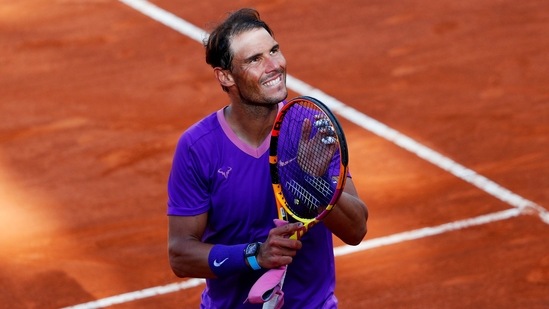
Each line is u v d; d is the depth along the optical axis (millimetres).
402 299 28703
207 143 18188
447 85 44906
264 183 18297
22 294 29734
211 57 17688
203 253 18156
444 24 51719
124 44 50781
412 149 38656
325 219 18016
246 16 17609
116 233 33156
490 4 53906
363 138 39844
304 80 46219
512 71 46094
